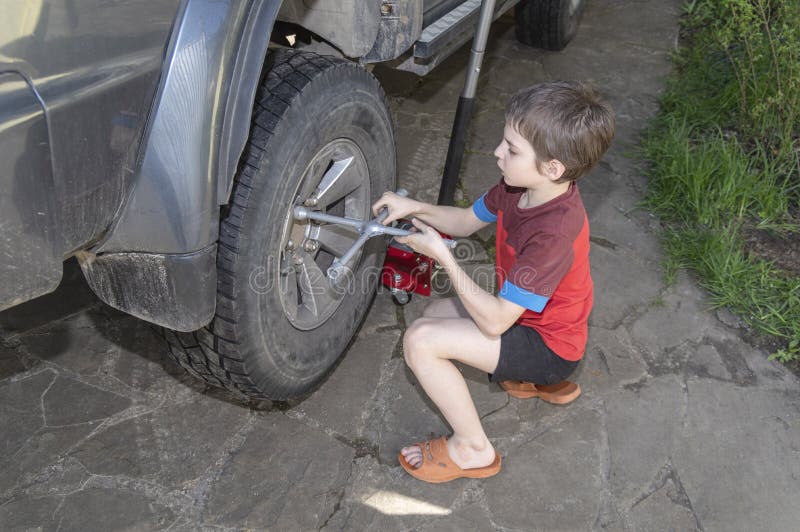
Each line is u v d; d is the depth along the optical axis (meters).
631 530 1.90
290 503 1.93
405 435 2.13
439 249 1.70
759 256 2.84
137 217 1.46
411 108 3.59
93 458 2.02
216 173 1.51
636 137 3.50
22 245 1.25
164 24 1.37
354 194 2.16
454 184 2.55
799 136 3.42
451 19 2.50
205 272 1.58
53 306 2.49
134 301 1.62
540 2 3.87
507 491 1.98
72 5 1.20
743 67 3.55
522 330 1.88
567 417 2.19
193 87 1.42
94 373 2.27
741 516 1.94
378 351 2.39
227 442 2.08
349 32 1.95
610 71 4.02
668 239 2.88
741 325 2.55
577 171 1.65
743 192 3.03
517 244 1.77
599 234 2.91
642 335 2.48
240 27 1.47
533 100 1.60
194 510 1.90
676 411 2.22
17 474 1.97
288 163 1.70
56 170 1.25
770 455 2.11
